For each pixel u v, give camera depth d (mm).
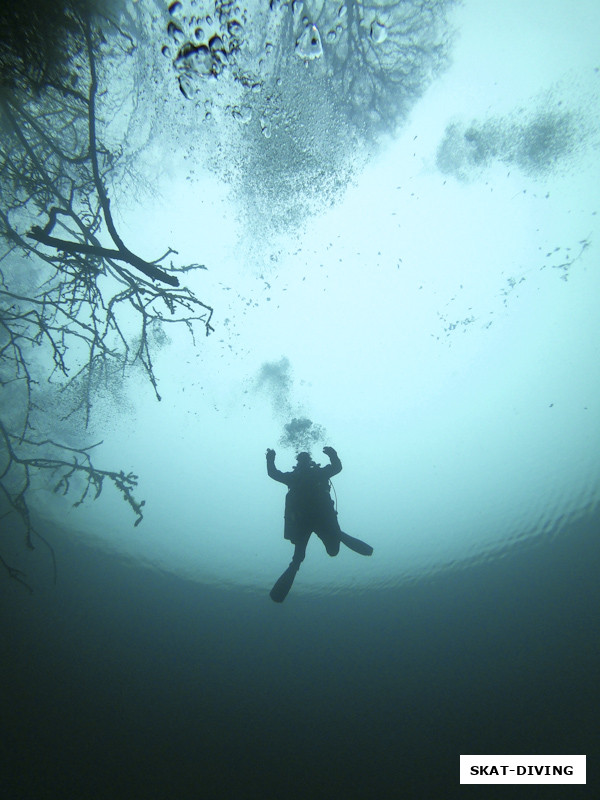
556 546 5496
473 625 4492
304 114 6020
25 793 3127
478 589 5117
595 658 3668
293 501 3465
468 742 3178
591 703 3252
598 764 2803
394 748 3248
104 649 4820
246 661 4469
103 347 4906
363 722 3529
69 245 2502
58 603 5699
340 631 4812
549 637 4066
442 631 4523
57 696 4113
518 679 3670
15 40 2732
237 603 5652
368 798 2893
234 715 3756
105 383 6273
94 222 4207
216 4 5332
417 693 3738
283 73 5809
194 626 5180
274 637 4840
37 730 3695
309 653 4488
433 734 3305
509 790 2795
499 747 3086
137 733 3631
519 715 3314
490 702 3498
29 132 4559
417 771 3027
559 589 4711
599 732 3006
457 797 2807
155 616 5434
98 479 5117
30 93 3961
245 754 3348
